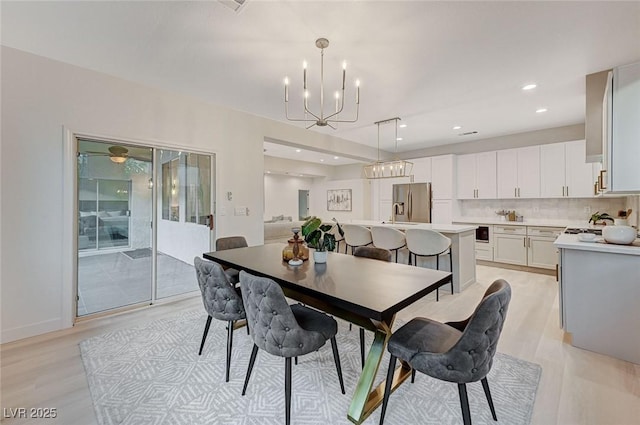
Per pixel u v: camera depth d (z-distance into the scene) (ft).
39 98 8.46
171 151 11.66
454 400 5.78
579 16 6.53
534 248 16.06
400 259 14.78
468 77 9.72
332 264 7.50
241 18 6.67
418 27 6.97
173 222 11.86
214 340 8.26
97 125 9.48
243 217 13.48
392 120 14.76
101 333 8.70
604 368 6.87
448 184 19.65
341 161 28.89
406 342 4.97
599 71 9.27
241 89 10.80
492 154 18.25
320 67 9.00
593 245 7.54
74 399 5.83
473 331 4.26
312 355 7.49
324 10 6.37
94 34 7.35
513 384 6.23
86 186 9.81
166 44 7.80
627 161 7.47
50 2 6.15
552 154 16.02
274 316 5.09
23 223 8.30
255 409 5.53
